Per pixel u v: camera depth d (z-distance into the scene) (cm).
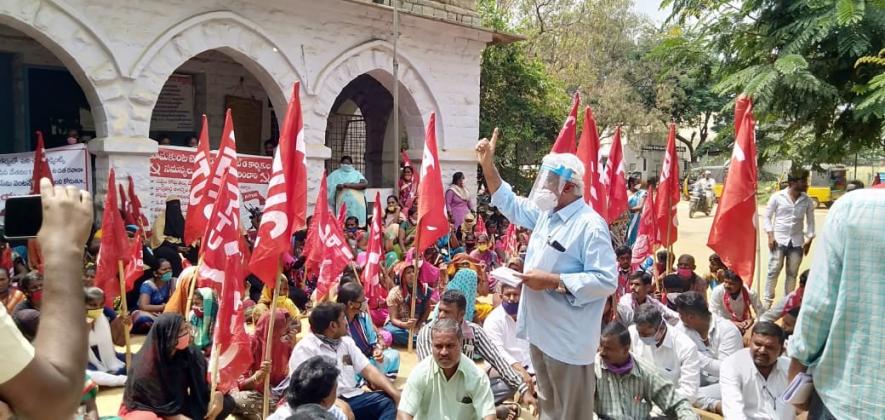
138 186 1095
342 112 1805
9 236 185
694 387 593
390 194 1569
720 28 885
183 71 1509
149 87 1111
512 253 1191
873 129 808
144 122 1109
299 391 434
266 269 557
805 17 802
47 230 157
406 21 1444
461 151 1582
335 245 846
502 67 2064
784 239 1025
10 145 1323
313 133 1330
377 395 567
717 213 690
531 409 552
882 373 249
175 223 1041
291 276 1020
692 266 845
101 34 1048
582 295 396
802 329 273
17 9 970
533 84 2116
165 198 1132
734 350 659
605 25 2850
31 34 1010
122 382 670
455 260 1038
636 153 3853
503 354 573
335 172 1419
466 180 1612
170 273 873
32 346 144
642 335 594
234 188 650
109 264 674
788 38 818
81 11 1030
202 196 823
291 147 574
